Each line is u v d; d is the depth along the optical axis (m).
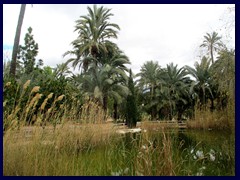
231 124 7.52
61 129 4.95
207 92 23.44
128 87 19.03
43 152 3.38
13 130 3.53
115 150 5.14
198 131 11.37
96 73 18.28
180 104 26.59
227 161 4.20
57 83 7.54
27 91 6.01
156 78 26.42
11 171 3.10
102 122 7.45
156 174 3.18
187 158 4.44
